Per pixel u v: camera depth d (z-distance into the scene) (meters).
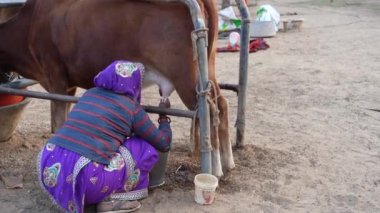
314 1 20.33
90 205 3.49
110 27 3.64
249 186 3.91
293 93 6.66
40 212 3.54
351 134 5.11
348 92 6.64
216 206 3.59
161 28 3.48
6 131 4.70
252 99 6.39
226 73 7.96
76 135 3.18
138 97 3.43
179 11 3.46
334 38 11.09
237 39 9.98
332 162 4.39
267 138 4.99
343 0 20.22
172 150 4.62
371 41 10.56
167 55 3.51
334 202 3.68
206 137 3.50
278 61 8.77
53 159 3.17
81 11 3.78
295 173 4.15
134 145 3.36
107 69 3.30
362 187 3.92
